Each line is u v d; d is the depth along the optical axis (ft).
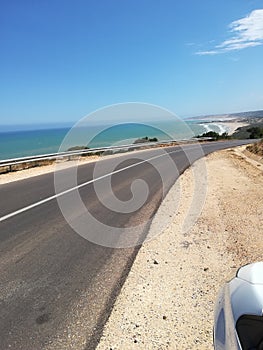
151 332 10.69
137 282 14.12
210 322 11.21
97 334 10.57
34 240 18.98
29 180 41.32
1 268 15.25
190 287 13.75
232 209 27.04
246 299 7.04
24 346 9.99
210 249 18.22
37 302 12.42
